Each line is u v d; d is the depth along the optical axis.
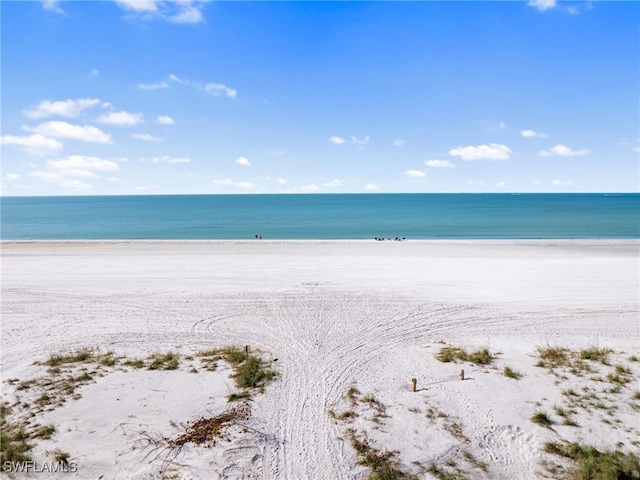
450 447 6.98
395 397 8.70
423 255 28.33
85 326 13.27
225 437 7.25
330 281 19.62
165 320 13.92
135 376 9.62
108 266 23.41
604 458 6.45
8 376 9.53
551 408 8.13
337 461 6.66
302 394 8.84
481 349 11.38
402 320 14.02
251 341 12.07
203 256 27.66
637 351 11.15
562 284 18.69
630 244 34.12
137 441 7.06
